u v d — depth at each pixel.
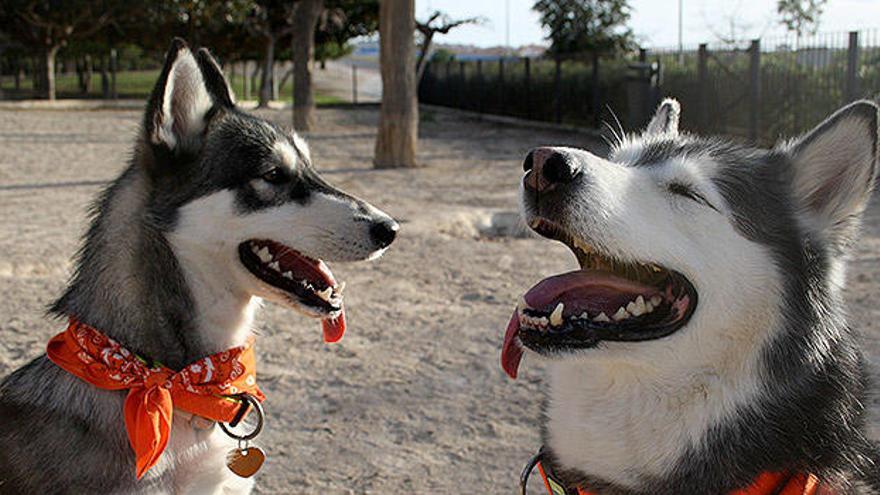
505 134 6.45
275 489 1.08
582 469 0.79
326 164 4.30
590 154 0.80
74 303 0.90
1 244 2.20
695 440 0.75
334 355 1.47
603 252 0.77
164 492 0.87
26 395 0.88
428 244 2.33
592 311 0.77
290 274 0.97
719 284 0.75
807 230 0.79
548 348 0.75
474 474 1.11
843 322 0.80
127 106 9.82
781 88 4.54
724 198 0.78
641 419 0.76
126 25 10.57
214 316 0.91
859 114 0.77
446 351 1.49
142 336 0.87
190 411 0.88
